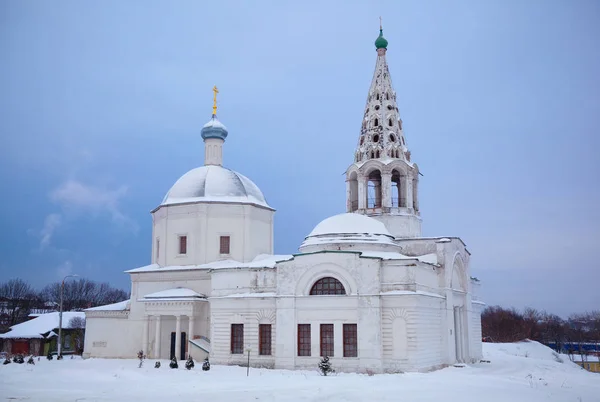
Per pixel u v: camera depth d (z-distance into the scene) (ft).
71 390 109.29
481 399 93.35
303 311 162.09
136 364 183.73
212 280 181.88
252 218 216.95
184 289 202.28
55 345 282.97
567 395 103.14
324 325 160.35
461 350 193.98
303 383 116.78
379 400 91.30
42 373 148.66
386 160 200.75
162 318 205.36
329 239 173.99
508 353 278.46
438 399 92.38
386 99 211.61
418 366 150.41
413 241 186.60
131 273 215.72
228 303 175.52
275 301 168.35
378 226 179.32
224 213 213.05
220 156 238.07
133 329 212.43
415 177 205.87
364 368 152.25
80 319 298.97
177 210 215.51
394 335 153.38
